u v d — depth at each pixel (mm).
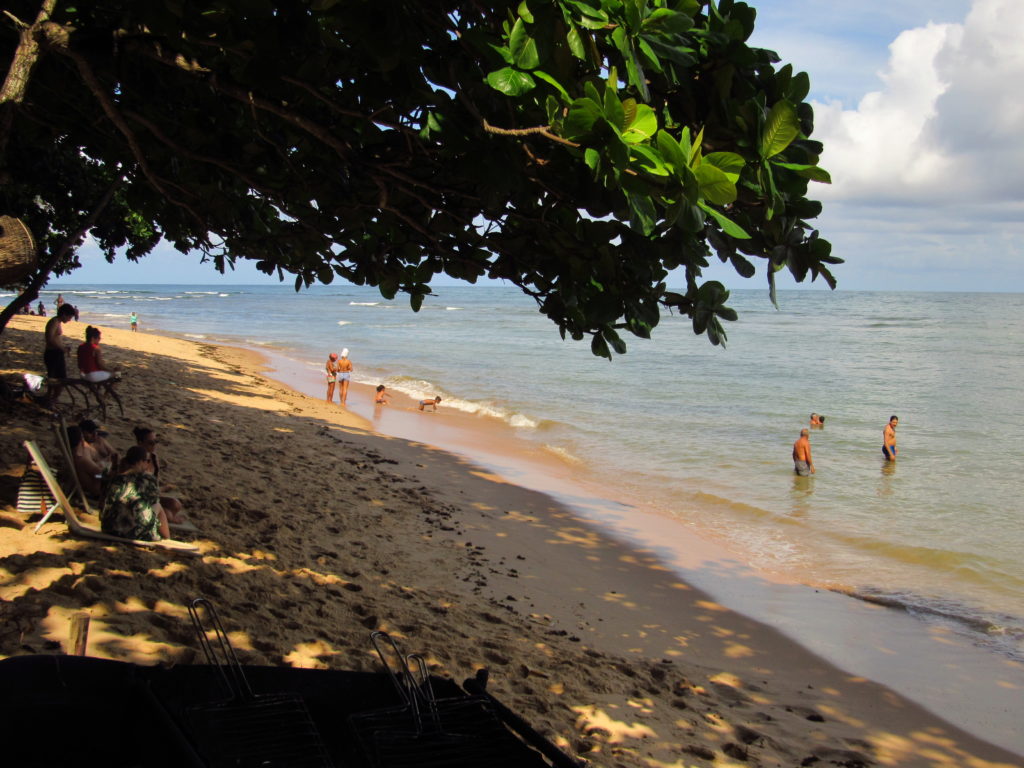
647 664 8062
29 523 7125
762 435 24438
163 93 4703
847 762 6555
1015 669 9078
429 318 96375
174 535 7824
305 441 17031
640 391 34000
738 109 2879
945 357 51094
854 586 11828
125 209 12961
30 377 11758
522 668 6863
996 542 13867
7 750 2939
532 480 17578
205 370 28984
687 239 3281
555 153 3117
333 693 3473
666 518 15164
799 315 110688
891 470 19953
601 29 2609
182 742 2719
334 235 5031
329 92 3938
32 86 5324
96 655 4996
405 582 8812
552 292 4035
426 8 3197
